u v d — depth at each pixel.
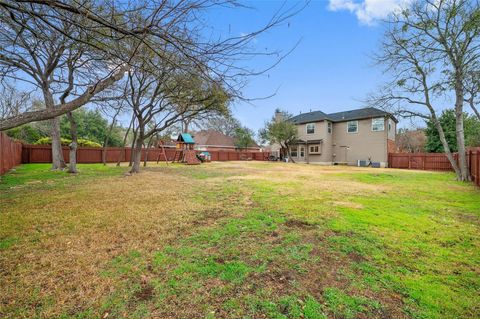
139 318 1.75
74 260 2.61
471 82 9.66
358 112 23.05
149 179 9.16
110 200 5.43
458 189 7.50
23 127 21.05
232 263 2.55
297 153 25.80
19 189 6.70
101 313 1.80
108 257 2.68
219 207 4.88
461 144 9.95
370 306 1.89
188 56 2.59
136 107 10.19
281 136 23.73
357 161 21.92
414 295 2.03
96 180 8.65
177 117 10.20
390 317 1.78
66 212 4.41
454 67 9.84
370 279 2.27
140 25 2.53
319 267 2.49
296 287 2.14
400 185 8.34
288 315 1.79
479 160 8.18
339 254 2.78
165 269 2.43
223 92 3.04
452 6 9.15
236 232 3.45
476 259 2.69
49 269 2.41
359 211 4.59
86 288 2.10
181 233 3.42
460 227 3.73
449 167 16.36
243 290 2.09
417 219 4.12
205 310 1.84
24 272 2.35
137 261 2.60
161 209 4.69
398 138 33.09
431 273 2.39
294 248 2.93
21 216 4.14
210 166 16.92
